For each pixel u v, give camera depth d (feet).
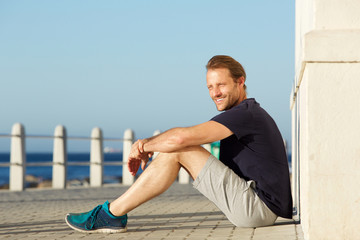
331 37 11.07
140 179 13.06
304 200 12.07
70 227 14.46
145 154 13.06
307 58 11.12
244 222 13.01
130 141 45.24
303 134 12.75
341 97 11.11
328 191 11.09
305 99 11.59
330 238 11.06
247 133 12.63
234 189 12.78
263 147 12.85
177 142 12.28
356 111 11.07
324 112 11.16
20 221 17.62
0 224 16.75
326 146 11.12
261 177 12.87
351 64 11.09
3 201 28.02
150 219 17.34
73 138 41.27
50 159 441.27
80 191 36.65
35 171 242.37
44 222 17.04
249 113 12.67
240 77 13.47
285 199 13.16
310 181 11.13
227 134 12.50
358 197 11.01
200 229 14.17
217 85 13.34
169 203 25.16
